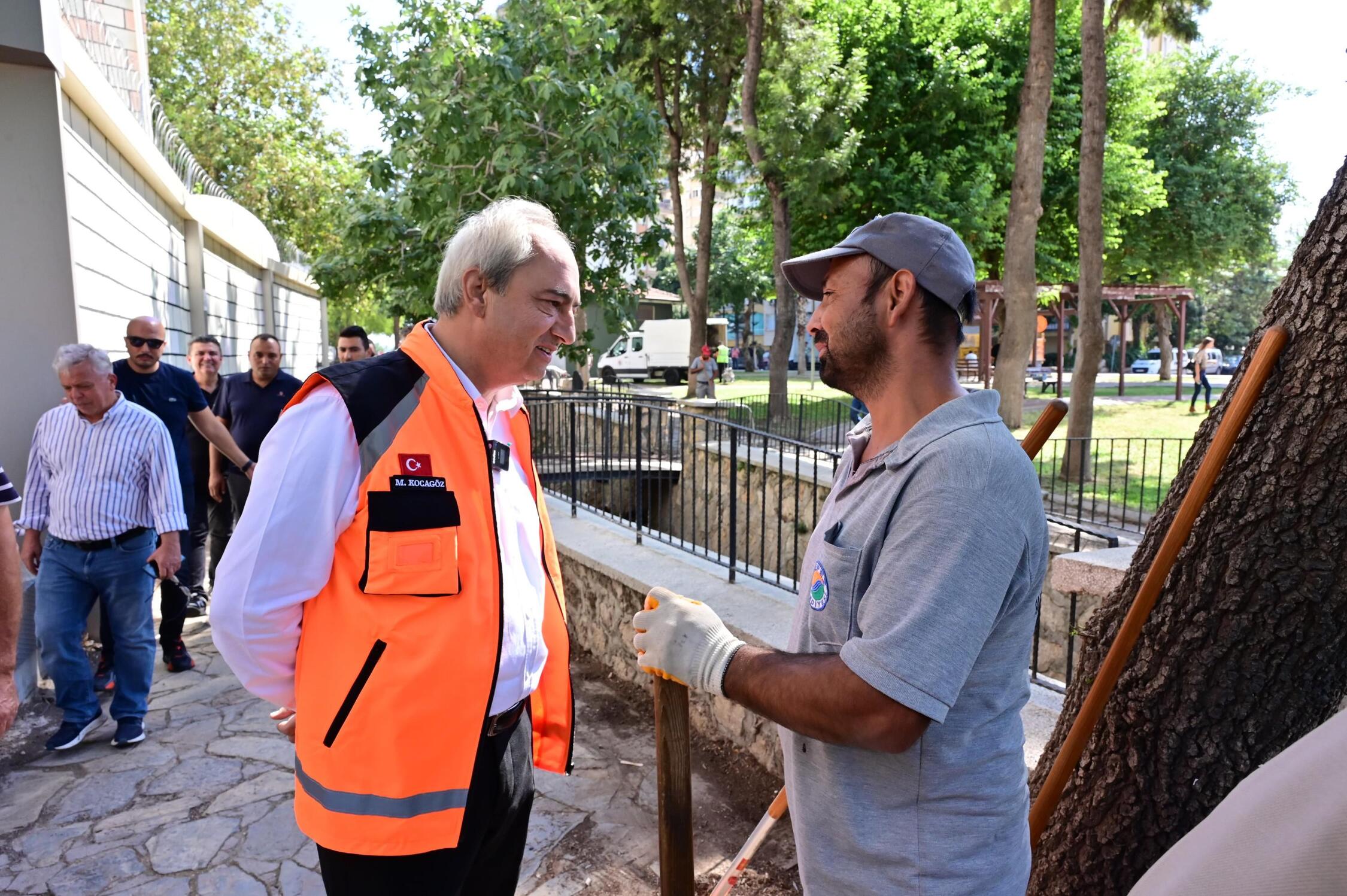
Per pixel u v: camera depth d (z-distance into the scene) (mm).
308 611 1544
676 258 17719
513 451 1853
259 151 20047
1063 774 1668
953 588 1071
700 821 3027
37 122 4426
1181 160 22594
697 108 18625
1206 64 23219
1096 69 10523
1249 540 1541
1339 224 1479
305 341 17938
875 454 1350
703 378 16969
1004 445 1167
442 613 1503
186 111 19141
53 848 2879
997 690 1196
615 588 4395
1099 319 10648
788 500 7137
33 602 4176
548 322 1647
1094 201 10680
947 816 1183
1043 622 5246
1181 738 1631
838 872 1246
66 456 3518
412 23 7449
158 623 5125
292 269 14359
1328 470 1460
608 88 7324
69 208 4562
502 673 1655
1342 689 1550
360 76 7719
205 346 5527
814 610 1288
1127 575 1808
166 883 2686
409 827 1486
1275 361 1543
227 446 4918
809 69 13945
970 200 16000
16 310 4480
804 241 18547
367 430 1505
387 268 8938
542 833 2977
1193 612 1612
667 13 15641
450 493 1530
